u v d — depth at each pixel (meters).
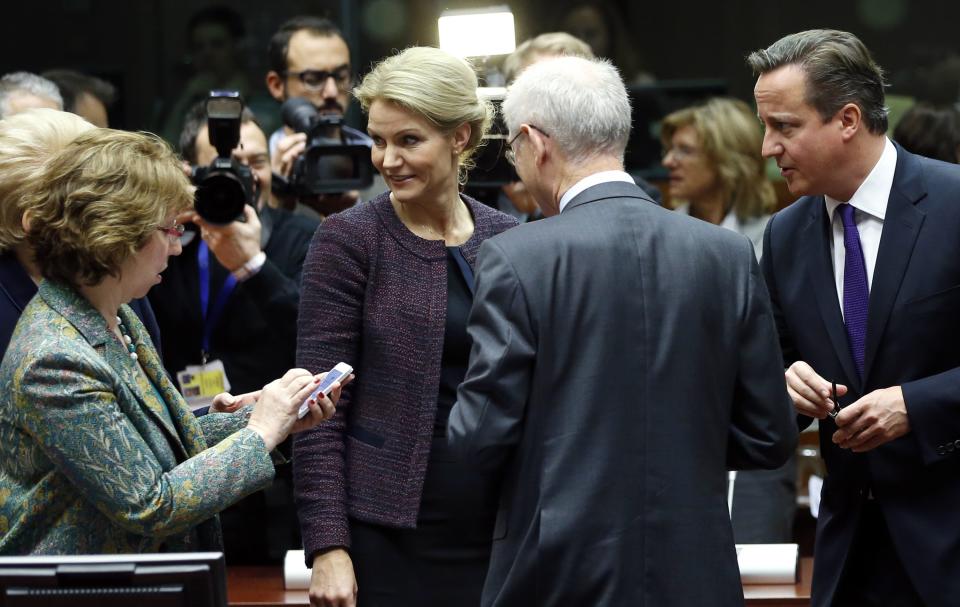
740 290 5.54
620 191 5.58
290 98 9.80
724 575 5.38
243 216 7.96
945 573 6.20
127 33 13.10
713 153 10.33
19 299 5.64
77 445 4.91
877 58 13.50
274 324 8.11
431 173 6.44
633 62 13.52
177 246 5.46
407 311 6.42
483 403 5.32
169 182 5.21
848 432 6.17
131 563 4.61
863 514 6.52
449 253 6.57
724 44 13.52
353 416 6.47
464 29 8.63
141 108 13.11
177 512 5.04
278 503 8.62
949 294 6.20
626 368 5.33
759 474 8.84
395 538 6.38
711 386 5.43
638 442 5.32
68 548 5.04
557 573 5.27
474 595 6.39
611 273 5.38
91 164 5.07
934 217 6.27
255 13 13.08
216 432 5.88
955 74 13.07
